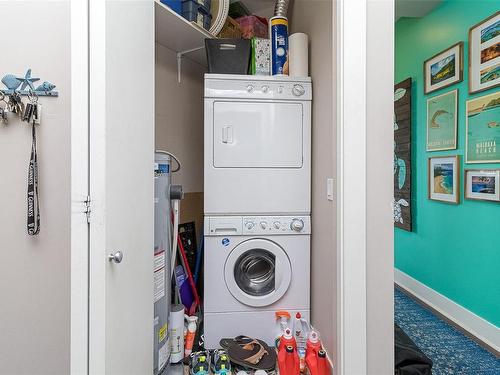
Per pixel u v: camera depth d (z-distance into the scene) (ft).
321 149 5.12
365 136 3.68
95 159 2.57
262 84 5.49
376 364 3.75
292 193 5.58
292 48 5.69
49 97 3.23
